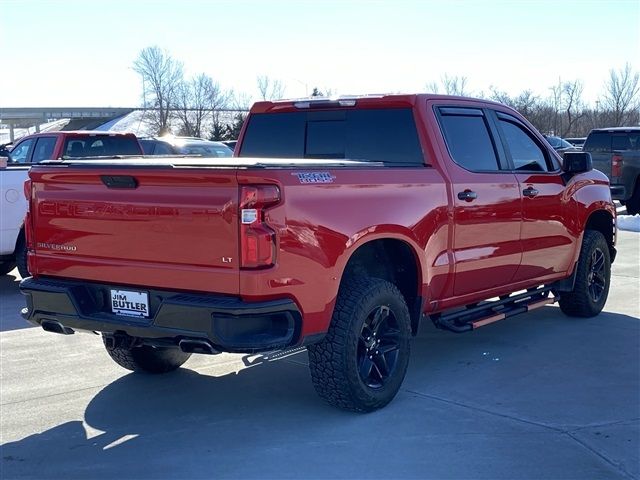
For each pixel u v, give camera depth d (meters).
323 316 4.71
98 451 4.64
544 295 7.24
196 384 5.91
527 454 4.48
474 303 6.51
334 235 4.71
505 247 6.36
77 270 5.05
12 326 7.81
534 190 6.66
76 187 4.98
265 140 6.73
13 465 4.45
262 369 6.29
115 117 58.94
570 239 7.26
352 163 5.02
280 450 4.59
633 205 17.00
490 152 6.40
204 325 4.40
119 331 4.80
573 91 49.38
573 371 6.09
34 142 12.92
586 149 18.19
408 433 4.82
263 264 4.35
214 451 4.60
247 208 4.32
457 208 5.79
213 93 54.69
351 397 4.97
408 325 5.35
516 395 5.53
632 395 5.51
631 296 9.00
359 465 4.36
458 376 6.00
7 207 9.24
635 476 4.20
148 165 4.58
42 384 5.90
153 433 4.91
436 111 5.98
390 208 5.16
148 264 4.69
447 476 4.20
